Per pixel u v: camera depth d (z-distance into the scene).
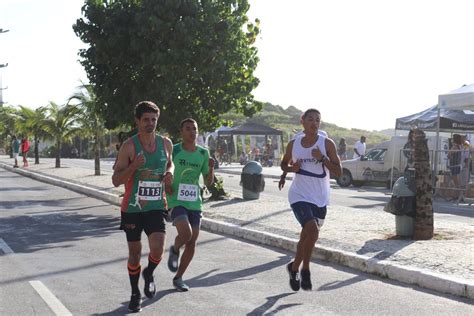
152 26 16.30
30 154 66.75
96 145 29.47
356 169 25.62
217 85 17.08
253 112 18.44
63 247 10.53
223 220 13.05
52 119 36.16
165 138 6.63
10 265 8.95
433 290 7.55
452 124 22.89
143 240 11.15
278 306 6.79
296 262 7.27
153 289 6.77
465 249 9.36
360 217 13.40
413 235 10.48
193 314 6.46
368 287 7.73
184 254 7.49
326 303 6.93
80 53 17.69
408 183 10.52
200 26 16.47
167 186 7.30
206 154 7.58
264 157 44.44
